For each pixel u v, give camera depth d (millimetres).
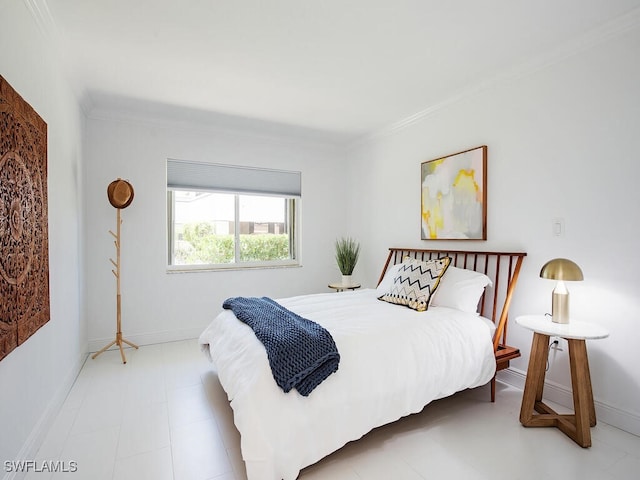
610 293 2074
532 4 1850
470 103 2945
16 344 1501
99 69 2559
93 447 1854
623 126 2006
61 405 2275
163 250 3660
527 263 2521
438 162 3229
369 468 1709
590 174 2160
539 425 2064
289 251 4570
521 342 2572
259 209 4352
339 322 2234
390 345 1986
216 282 3938
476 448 1865
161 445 1883
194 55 2375
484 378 2277
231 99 3127
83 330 3115
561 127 2307
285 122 3754
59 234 2303
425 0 1816
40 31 1922
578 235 2227
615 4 1854
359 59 2434
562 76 2299
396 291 2816
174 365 3031
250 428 1528
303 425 1603
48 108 2084
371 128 3971
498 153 2721
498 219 2725
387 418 1859
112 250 3432
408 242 3654
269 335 1882
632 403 1985
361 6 1864
